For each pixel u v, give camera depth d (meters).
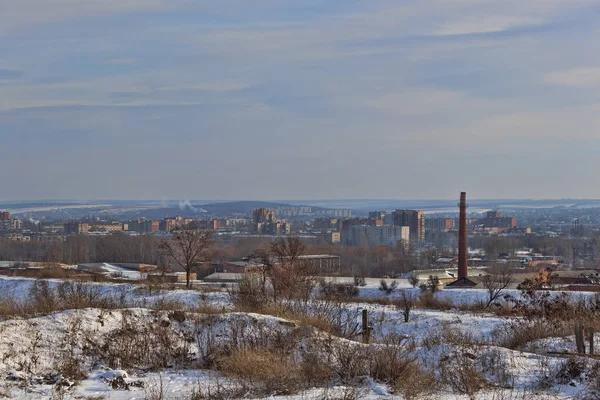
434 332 26.19
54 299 23.28
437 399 13.31
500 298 45.69
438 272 78.88
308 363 15.39
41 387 13.67
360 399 12.95
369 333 21.47
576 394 14.51
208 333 17.97
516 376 15.99
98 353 16.03
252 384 14.21
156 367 15.90
